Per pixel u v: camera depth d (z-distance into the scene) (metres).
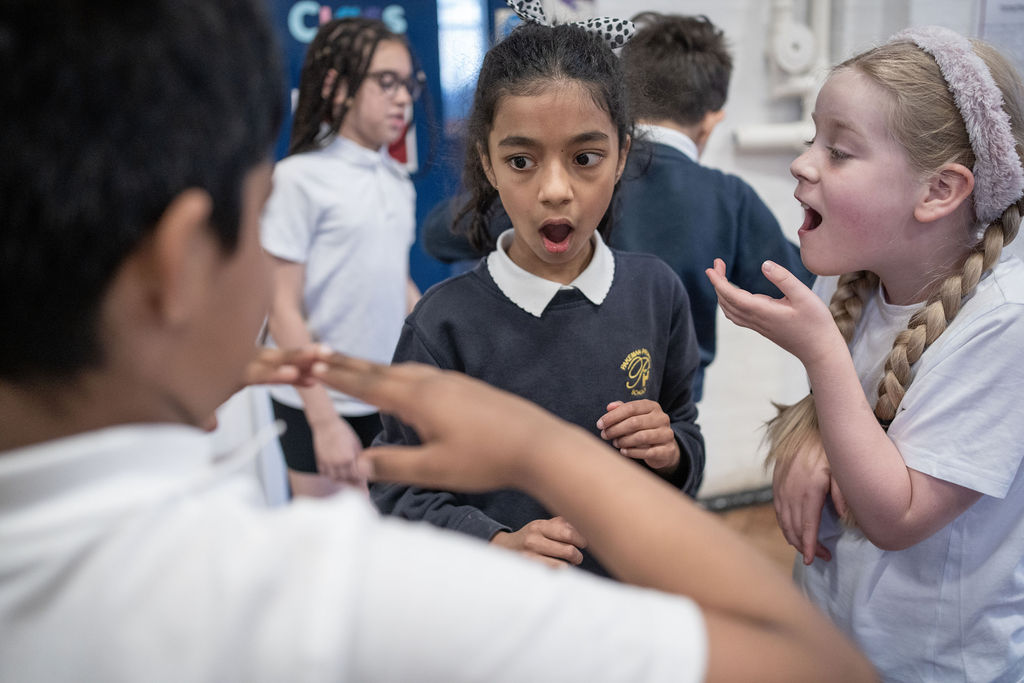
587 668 0.30
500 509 0.90
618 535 0.37
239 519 0.33
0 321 0.31
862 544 0.87
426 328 0.89
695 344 1.05
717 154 2.22
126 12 0.31
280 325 1.53
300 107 1.66
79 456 0.32
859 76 0.79
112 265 0.31
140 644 0.29
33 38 0.30
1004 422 0.75
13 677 0.30
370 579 0.30
